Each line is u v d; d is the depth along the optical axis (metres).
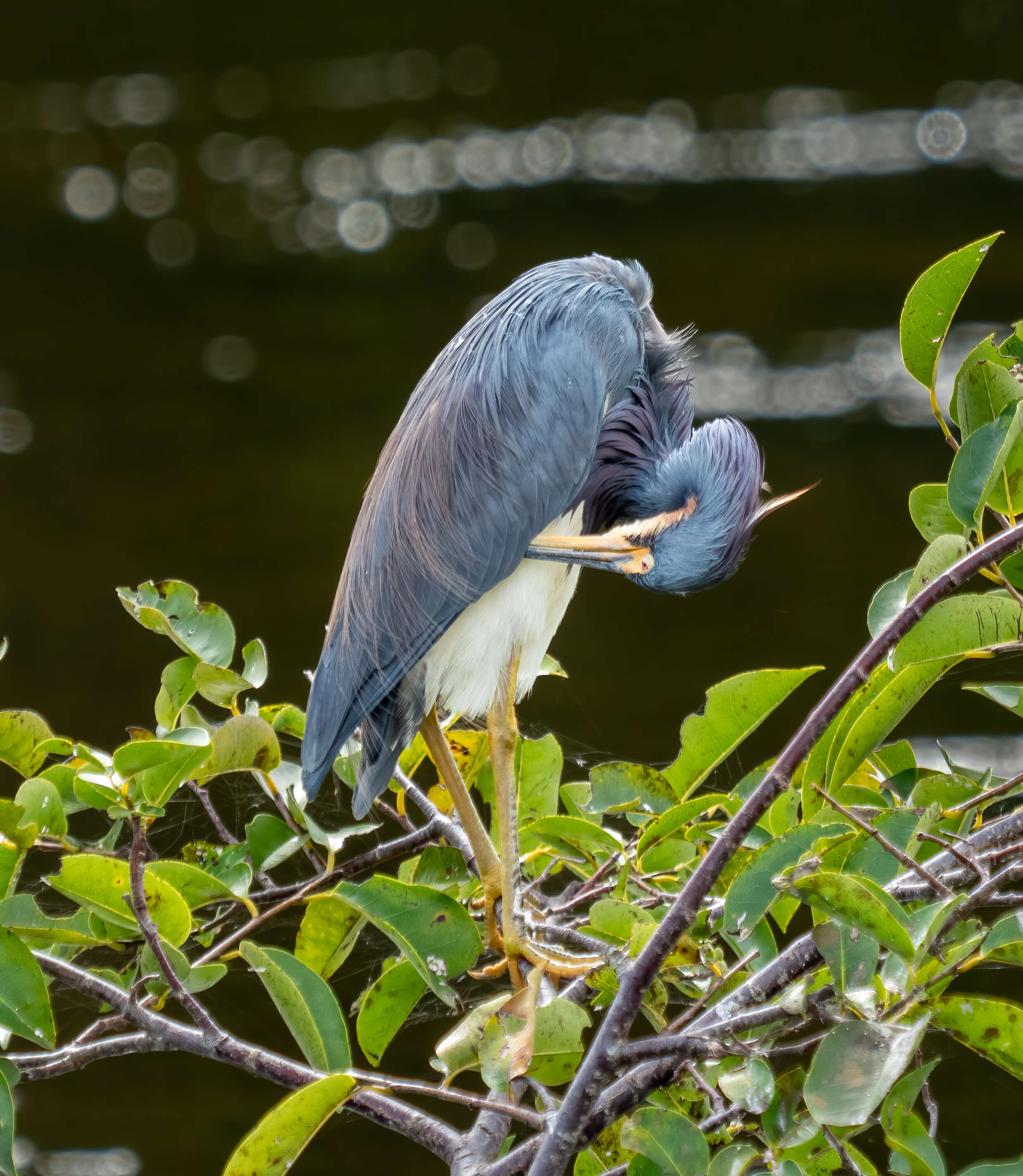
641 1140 4.67
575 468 7.49
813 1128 4.82
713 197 41.19
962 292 5.37
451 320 34.62
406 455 7.56
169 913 5.54
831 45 52.91
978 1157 10.15
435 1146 5.35
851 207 39.12
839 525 23.89
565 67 53.25
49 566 23.75
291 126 49.56
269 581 23.03
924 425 27.12
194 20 58.81
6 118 50.38
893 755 6.36
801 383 29.05
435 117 49.75
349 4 58.91
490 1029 5.48
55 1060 5.33
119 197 43.59
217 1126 12.17
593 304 7.75
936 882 4.62
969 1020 4.41
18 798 5.38
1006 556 4.36
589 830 6.22
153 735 6.51
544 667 8.15
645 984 4.47
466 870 6.98
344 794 10.52
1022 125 44.62
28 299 36.34
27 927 5.25
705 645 20.70
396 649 7.34
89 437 29.09
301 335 34.34
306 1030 4.88
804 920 12.47
